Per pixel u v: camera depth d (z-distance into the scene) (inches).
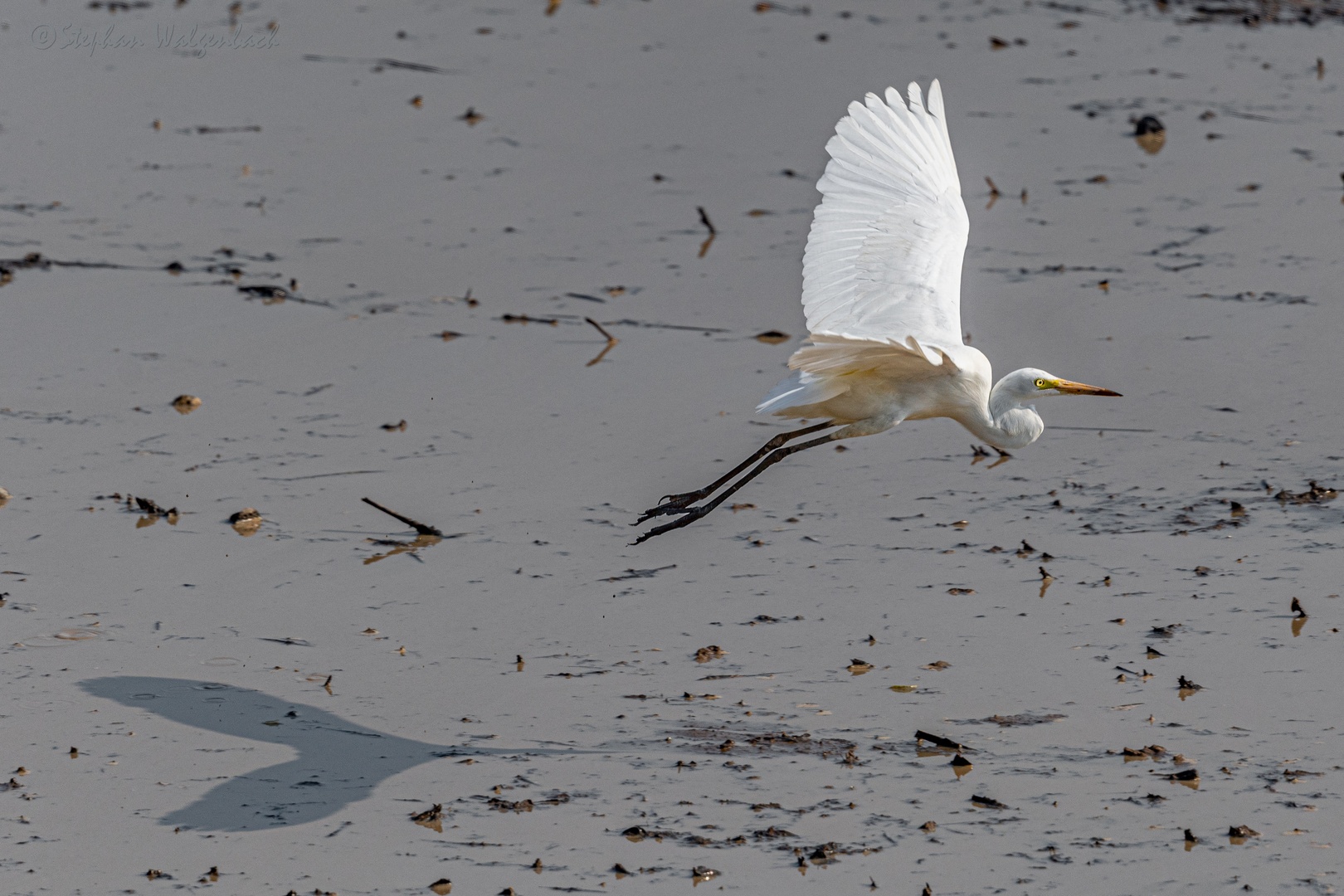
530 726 390.0
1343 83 981.8
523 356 639.8
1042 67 1019.9
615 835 343.3
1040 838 338.3
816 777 364.5
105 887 327.3
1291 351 617.0
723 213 796.6
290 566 475.8
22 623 438.3
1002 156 860.0
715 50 1066.1
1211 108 934.4
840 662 418.0
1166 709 388.8
